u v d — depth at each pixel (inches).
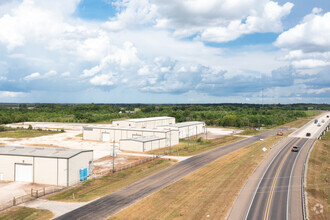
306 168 2480.3
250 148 3619.6
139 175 2276.1
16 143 3983.8
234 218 1400.1
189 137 4955.7
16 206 1573.6
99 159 2970.0
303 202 1635.1
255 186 1939.0
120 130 4271.7
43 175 2073.1
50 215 1430.9
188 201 1644.9
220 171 2384.4
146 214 1451.8
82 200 1673.2
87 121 7751.0
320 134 4894.2
